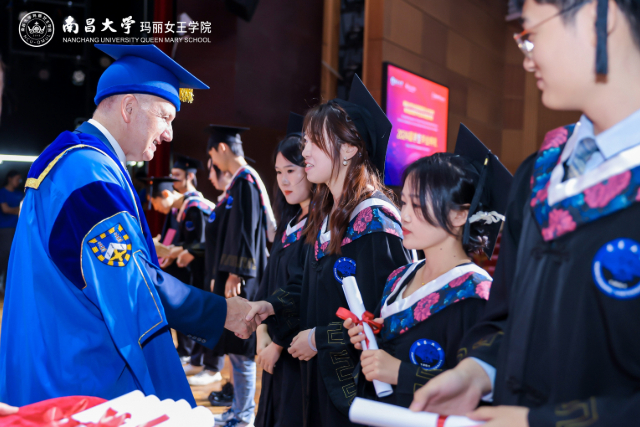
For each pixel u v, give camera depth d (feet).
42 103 20.35
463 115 30.22
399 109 23.22
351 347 4.24
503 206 3.54
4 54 19.70
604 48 1.89
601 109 2.03
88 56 20.58
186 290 4.52
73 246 3.92
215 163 10.58
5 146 20.07
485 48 32.12
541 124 34.37
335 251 4.58
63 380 3.74
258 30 18.12
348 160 4.64
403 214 3.61
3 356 3.97
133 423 2.31
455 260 3.56
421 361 3.38
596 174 2.04
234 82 17.69
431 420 2.15
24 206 4.24
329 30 20.99
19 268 4.08
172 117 5.02
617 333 1.93
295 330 5.27
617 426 1.81
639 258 1.89
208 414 2.42
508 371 2.28
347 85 21.65
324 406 4.57
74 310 3.88
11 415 2.47
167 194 14.21
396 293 3.80
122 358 3.93
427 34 26.40
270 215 9.68
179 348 13.04
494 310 2.70
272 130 18.86
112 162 4.38
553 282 2.14
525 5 2.09
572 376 2.03
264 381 5.74
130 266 4.01
